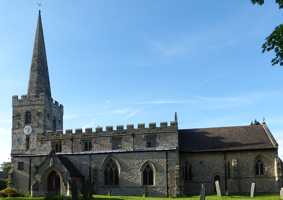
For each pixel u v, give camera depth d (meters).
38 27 82.25
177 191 65.50
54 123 80.50
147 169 67.88
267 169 66.81
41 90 77.56
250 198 52.09
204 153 69.12
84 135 71.44
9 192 60.66
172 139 68.00
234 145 69.06
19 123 75.94
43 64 80.00
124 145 69.56
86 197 50.62
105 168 69.44
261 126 73.31
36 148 73.50
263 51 16.39
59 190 65.56
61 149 72.06
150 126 69.19
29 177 72.31
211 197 56.12
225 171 67.88
